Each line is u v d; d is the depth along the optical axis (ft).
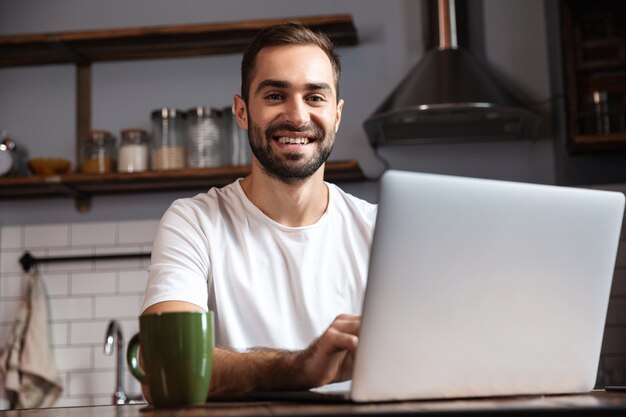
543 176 12.60
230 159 12.46
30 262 12.92
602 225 4.26
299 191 6.18
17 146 13.29
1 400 12.69
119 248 13.01
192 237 6.02
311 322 6.15
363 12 13.08
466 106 11.34
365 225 6.52
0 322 12.91
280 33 6.05
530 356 4.16
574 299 4.24
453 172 12.73
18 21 13.53
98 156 12.66
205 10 13.34
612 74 12.49
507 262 4.02
